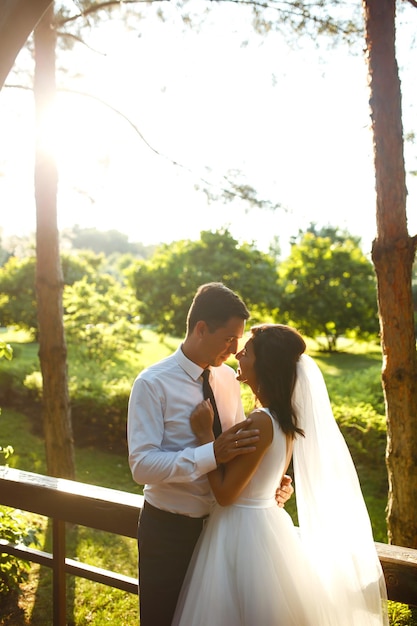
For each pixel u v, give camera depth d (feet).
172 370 6.37
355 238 67.36
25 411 31.53
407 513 13.10
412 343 13.21
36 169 18.72
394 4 13.20
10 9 6.43
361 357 53.01
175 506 6.31
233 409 6.92
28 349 55.52
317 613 5.97
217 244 55.16
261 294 54.24
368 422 21.65
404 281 13.12
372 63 13.25
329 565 6.15
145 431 6.15
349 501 6.29
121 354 42.42
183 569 6.36
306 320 55.93
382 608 5.96
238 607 5.93
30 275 61.87
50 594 13.41
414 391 13.14
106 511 7.44
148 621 6.41
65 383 19.10
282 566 6.02
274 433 6.12
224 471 6.12
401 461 13.16
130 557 15.71
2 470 9.01
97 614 12.59
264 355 6.30
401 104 13.25
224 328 6.20
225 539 6.11
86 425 27.02
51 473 19.04
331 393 27.17
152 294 54.39
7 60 7.02
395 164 13.08
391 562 6.03
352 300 55.42
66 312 41.39
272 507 6.35
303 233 57.93
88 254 88.74
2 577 12.96
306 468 6.29
